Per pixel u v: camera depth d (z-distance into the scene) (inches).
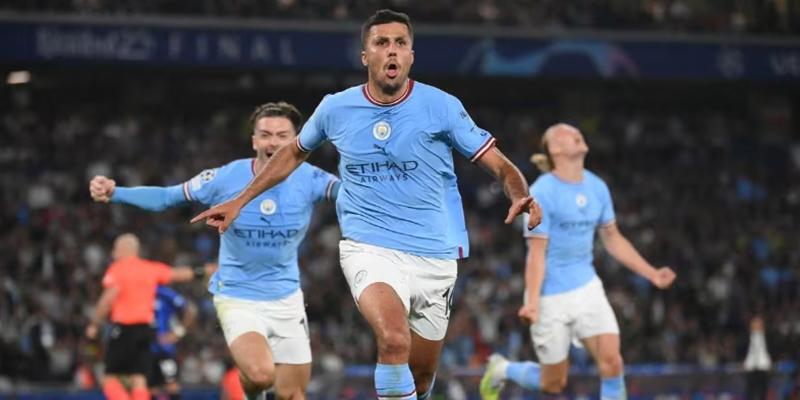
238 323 322.3
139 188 326.6
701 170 1072.2
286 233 324.8
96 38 866.8
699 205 1018.1
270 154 322.7
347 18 935.0
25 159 919.7
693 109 1191.6
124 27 873.5
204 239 845.2
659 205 1011.3
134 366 497.0
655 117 1172.5
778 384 560.1
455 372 529.0
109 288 495.2
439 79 1082.1
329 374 535.2
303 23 915.4
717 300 876.0
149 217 852.0
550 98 1171.3
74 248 804.0
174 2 892.0
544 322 377.1
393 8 944.3
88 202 877.8
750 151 1129.4
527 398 526.0
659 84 1134.4
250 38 904.3
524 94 1163.9
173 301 526.0
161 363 523.5
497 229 931.3
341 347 730.2
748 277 911.7
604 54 980.6
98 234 827.4
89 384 648.4
